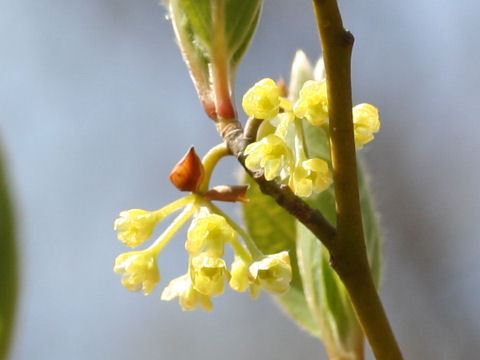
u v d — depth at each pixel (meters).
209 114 0.25
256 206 0.29
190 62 0.26
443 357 0.72
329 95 0.24
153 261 0.25
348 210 0.24
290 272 0.24
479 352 0.72
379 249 0.28
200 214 0.24
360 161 0.29
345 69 0.24
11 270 0.26
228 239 0.24
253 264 0.24
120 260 0.25
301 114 0.24
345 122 0.24
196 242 0.24
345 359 0.27
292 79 0.28
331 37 0.23
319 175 0.24
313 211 0.24
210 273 0.24
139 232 0.25
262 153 0.24
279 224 0.29
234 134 0.25
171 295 0.25
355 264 0.24
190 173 0.25
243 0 0.26
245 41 0.26
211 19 0.26
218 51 0.26
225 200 0.25
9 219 0.26
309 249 0.28
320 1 0.23
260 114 0.24
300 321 0.29
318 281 0.27
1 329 0.25
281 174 0.24
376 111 0.25
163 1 0.26
